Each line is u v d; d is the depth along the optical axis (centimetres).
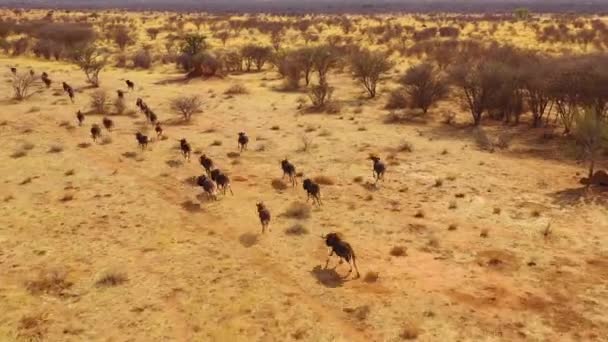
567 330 1387
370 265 1717
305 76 5325
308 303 1506
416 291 1564
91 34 7638
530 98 3894
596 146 2480
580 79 3219
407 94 4275
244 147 3005
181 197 2284
